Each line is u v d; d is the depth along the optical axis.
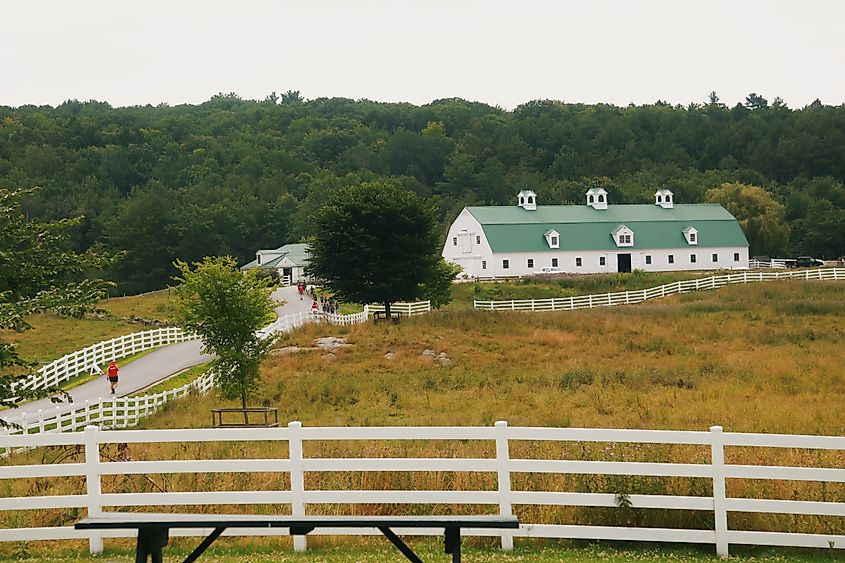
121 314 71.00
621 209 100.56
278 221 143.00
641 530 12.02
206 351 32.50
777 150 175.50
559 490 13.45
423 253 60.69
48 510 14.10
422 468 11.88
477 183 165.75
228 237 132.25
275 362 41.03
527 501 11.99
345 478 14.18
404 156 188.38
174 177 171.38
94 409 29.47
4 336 53.72
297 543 12.16
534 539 12.62
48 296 14.59
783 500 12.27
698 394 29.23
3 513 13.98
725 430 21.59
